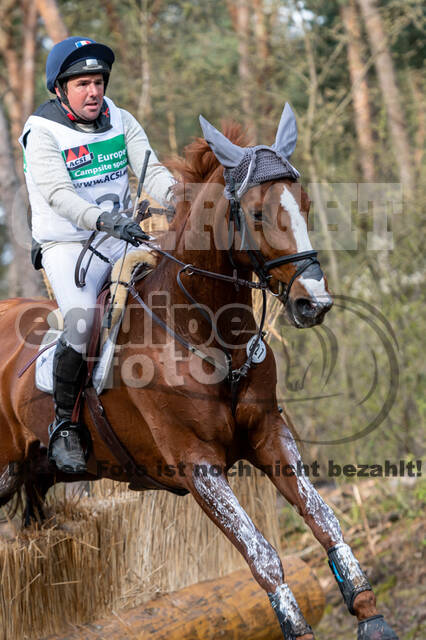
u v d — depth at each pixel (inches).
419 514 462.0
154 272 245.1
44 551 280.4
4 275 1342.3
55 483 305.6
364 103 700.0
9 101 962.1
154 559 307.4
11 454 292.0
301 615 203.9
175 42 779.4
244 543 212.5
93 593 289.7
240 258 218.2
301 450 310.8
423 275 527.2
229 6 864.9
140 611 292.4
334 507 482.6
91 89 244.8
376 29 657.6
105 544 294.0
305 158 569.9
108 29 815.1
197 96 719.1
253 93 691.4
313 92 604.7
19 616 275.1
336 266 527.5
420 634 379.9
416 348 510.3
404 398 504.4
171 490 254.4
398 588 419.8
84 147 249.6
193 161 233.9
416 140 686.5
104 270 255.9
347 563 210.1
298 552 472.1
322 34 684.1
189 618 289.1
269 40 708.0
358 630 203.9
